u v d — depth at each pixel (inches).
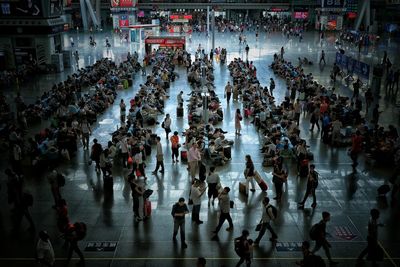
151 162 780.6
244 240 444.8
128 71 1561.3
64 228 484.1
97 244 518.6
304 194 652.1
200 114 996.6
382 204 624.1
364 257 496.1
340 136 863.7
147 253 500.7
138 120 906.7
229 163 776.3
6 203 629.6
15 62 1697.8
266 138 833.5
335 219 579.5
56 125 944.9
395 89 1413.6
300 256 496.1
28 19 1635.1
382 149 759.7
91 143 884.0
